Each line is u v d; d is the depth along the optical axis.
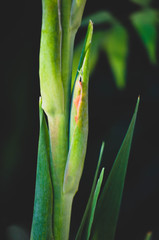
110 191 0.32
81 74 0.28
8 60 0.86
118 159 0.32
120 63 0.76
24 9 0.85
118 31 0.78
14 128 0.88
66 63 0.29
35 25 0.86
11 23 0.86
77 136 0.29
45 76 0.29
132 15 0.81
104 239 0.33
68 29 0.29
